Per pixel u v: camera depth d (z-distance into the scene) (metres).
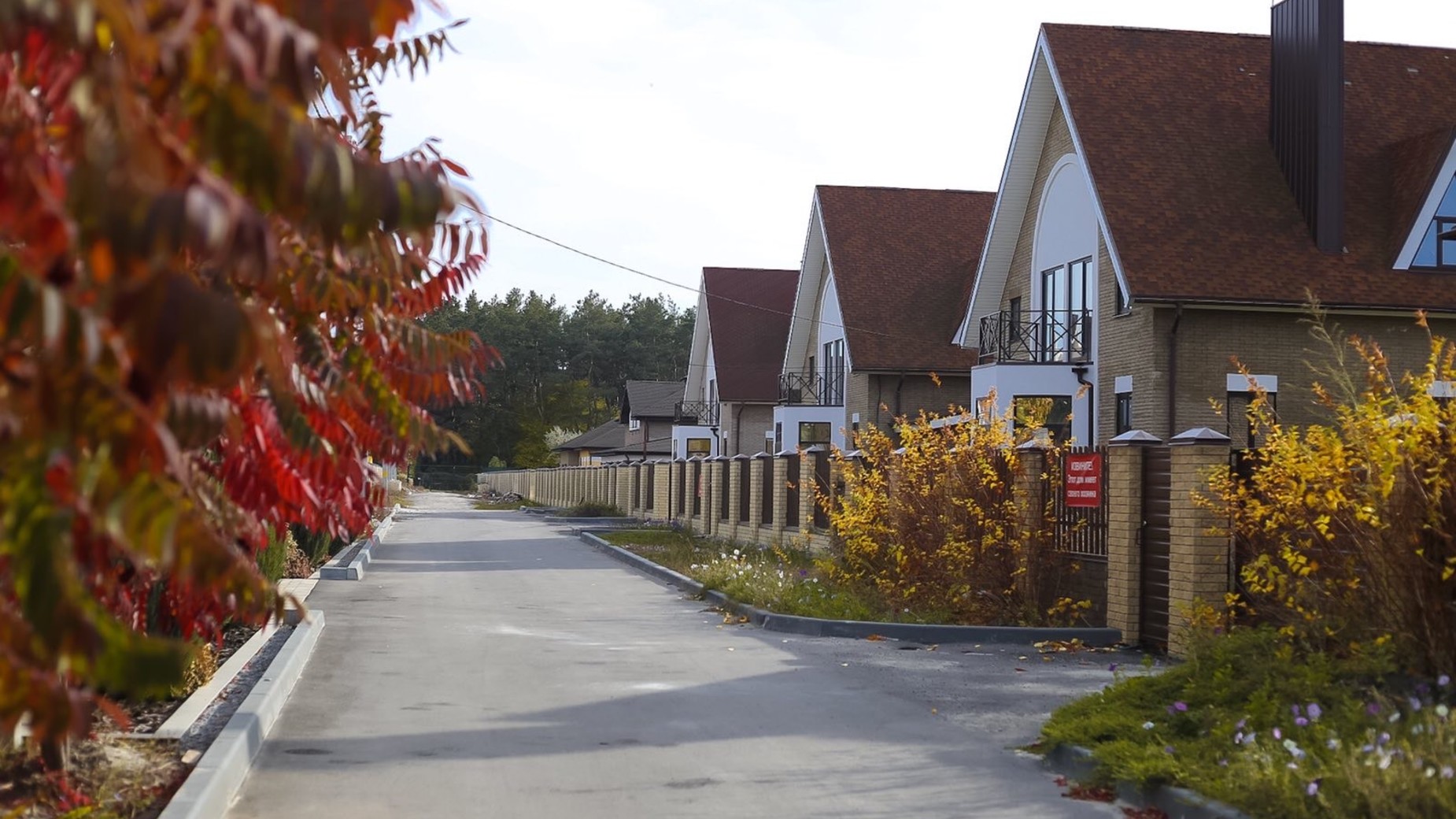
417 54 5.76
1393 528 9.29
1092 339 28.23
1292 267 25.75
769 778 8.11
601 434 101.44
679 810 7.29
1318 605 10.05
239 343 2.04
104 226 1.91
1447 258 26.36
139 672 2.15
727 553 27.72
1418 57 30.67
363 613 17.48
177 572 2.39
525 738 9.27
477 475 128.38
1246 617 12.80
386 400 4.62
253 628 14.28
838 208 44.53
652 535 36.81
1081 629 14.70
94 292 2.12
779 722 9.99
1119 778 7.67
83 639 2.10
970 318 33.91
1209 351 25.59
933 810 7.39
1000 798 7.69
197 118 2.05
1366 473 9.82
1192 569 13.09
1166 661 13.31
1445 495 9.20
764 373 55.75
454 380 5.13
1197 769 7.48
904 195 45.47
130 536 2.08
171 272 2.04
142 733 8.32
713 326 57.12
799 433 43.97
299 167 2.08
